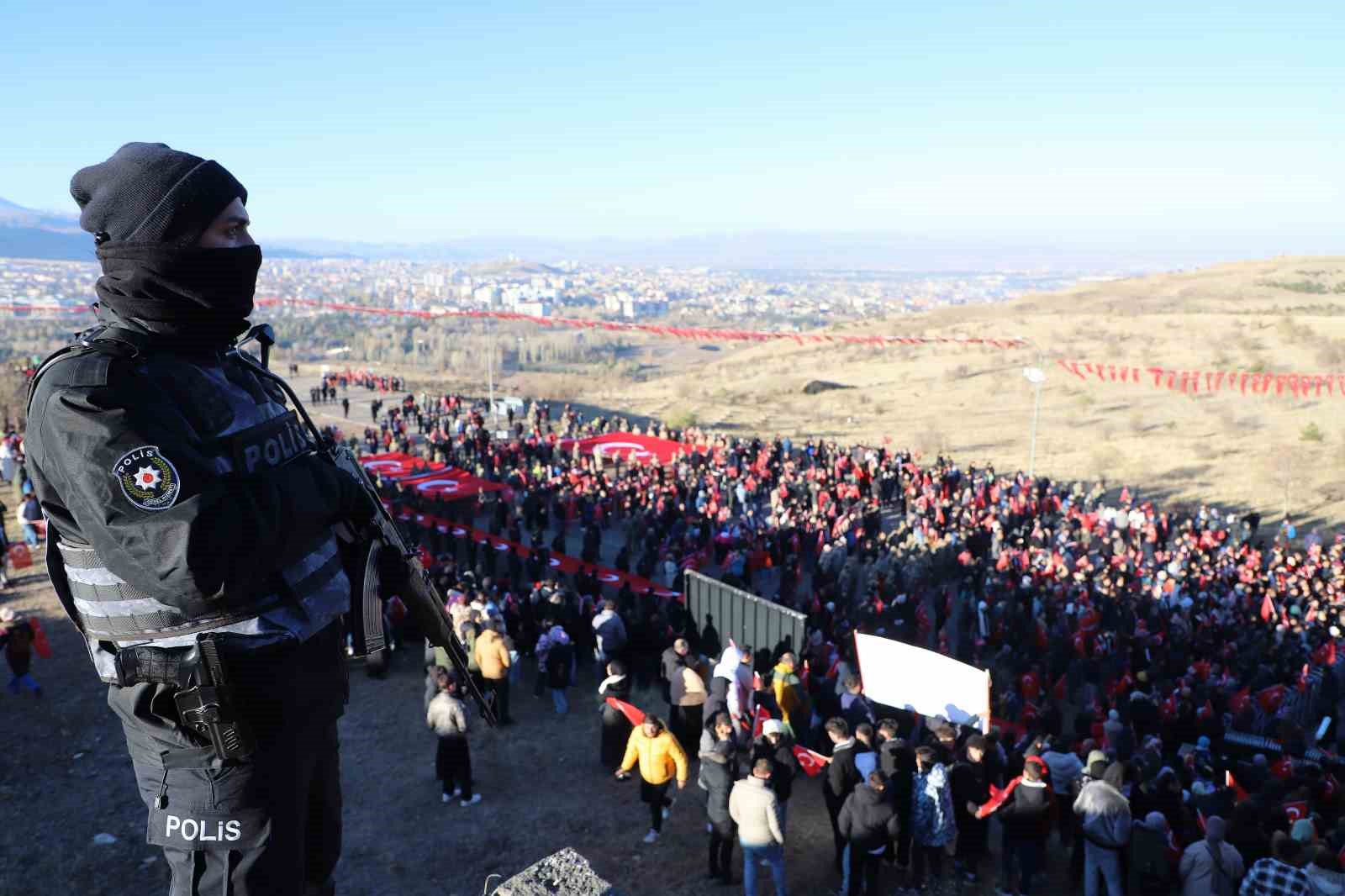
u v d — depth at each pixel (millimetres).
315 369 101375
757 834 10352
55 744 14406
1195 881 9375
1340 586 22969
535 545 23812
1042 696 16953
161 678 1442
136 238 1396
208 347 1519
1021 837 10727
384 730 15273
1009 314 113125
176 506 1262
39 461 1384
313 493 1515
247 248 1514
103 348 1383
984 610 20344
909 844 11469
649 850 12078
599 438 42844
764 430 56875
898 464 36938
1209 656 18172
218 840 1497
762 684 14898
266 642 1478
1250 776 12953
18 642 15758
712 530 27969
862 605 20641
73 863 11523
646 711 16047
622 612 18359
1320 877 8320
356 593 1691
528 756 14594
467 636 15688
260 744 1501
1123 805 10070
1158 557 26109
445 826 12602
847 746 11133
